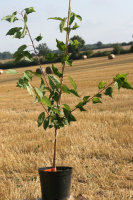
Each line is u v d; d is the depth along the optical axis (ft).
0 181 20.80
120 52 296.10
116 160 24.22
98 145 27.76
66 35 13.93
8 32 12.76
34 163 24.41
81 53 292.40
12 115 52.19
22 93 101.04
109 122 38.93
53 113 14.35
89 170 21.61
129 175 20.83
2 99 86.38
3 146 29.81
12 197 17.11
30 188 18.21
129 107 52.42
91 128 36.04
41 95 12.73
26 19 12.76
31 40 13.46
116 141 29.60
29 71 12.87
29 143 30.89
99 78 119.65
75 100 68.33
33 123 42.68
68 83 113.80
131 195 16.88
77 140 30.37
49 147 28.86
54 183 14.56
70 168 15.53
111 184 19.12
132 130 34.01
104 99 65.62
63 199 14.79
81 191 17.78
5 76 199.31
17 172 23.11
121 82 13.88
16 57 13.44
